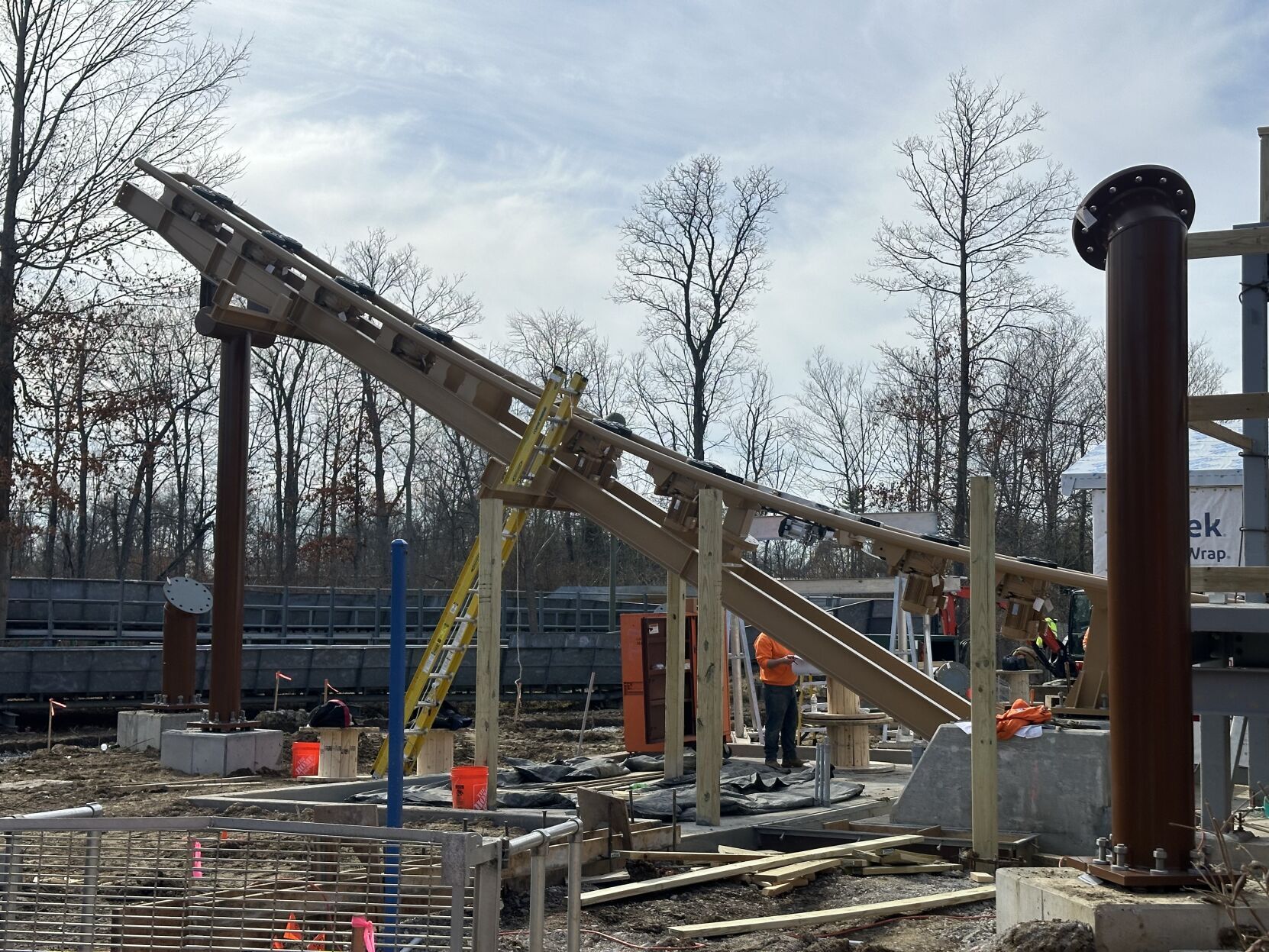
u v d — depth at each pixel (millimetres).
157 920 4688
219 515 16328
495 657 11453
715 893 8664
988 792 9500
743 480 13305
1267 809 8461
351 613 34469
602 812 9508
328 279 14836
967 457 39844
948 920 7848
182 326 46062
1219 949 5605
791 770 15266
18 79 28250
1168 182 6316
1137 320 6141
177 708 18531
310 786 12570
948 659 28531
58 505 29953
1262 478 9109
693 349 45938
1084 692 11727
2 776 15633
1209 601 12539
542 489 13375
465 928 4469
